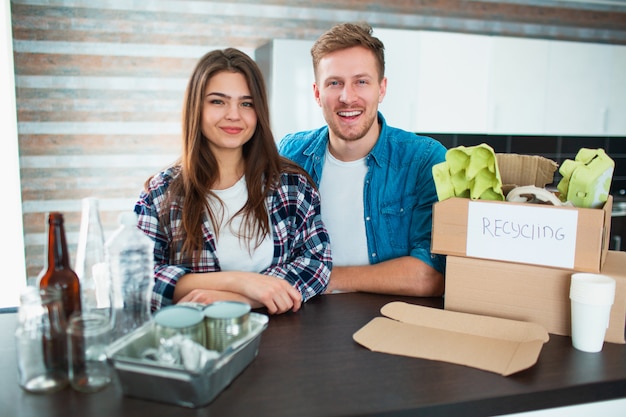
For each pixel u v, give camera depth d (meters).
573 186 1.12
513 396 0.83
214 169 1.36
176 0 3.12
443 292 1.36
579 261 1.03
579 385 0.87
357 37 1.44
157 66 3.13
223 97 1.28
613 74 3.55
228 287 1.22
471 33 3.70
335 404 0.80
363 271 1.42
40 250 3.06
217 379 0.80
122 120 3.12
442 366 0.93
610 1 3.92
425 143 1.60
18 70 2.92
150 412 0.78
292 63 2.86
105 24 3.02
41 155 3.02
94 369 0.85
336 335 1.07
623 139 4.12
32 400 0.81
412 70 3.16
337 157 1.65
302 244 1.44
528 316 1.10
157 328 0.84
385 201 1.59
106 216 3.16
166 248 1.38
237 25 3.24
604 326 0.98
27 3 2.88
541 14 3.83
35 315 0.83
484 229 1.11
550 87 3.45
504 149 3.91
